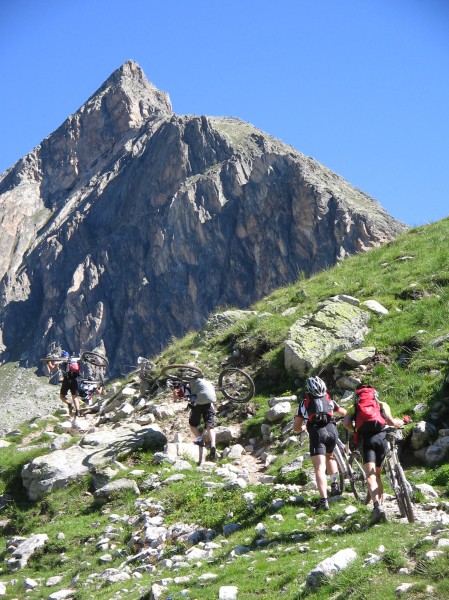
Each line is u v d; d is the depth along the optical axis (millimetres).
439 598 6578
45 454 17172
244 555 9430
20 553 12789
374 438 9648
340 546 8523
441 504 9727
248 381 17438
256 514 11125
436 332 16859
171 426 18156
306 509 10797
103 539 12359
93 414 22656
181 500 12742
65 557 12273
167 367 16047
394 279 21906
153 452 16047
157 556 10828
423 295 19969
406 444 12891
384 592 6918
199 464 15031
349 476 10609
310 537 9484
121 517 13109
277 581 8062
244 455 15578
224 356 21469
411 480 11508
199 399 15477
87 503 14477
